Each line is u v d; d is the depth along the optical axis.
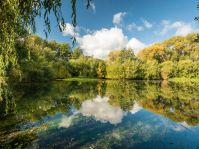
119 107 25.09
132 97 33.41
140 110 23.47
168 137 14.51
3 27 5.74
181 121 18.81
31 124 16.22
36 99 27.28
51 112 20.81
